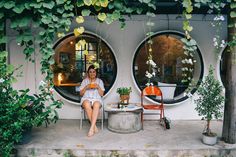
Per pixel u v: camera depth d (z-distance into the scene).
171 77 9.13
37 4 5.05
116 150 5.79
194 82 8.17
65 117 8.24
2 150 5.37
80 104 7.73
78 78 9.35
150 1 5.32
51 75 5.55
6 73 5.61
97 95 7.26
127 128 6.92
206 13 7.50
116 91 8.15
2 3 5.05
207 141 6.06
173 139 6.45
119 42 8.12
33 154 5.82
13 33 8.00
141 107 7.21
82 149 5.80
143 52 8.95
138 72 8.89
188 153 5.82
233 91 6.07
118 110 6.91
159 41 9.05
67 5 5.25
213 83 5.97
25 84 8.19
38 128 7.25
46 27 5.37
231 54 6.04
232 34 5.93
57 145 6.00
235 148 5.88
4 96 5.50
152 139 6.45
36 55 8.07
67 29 5.31
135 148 5.84
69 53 9.21
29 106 6.20
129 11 5.40
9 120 5.41
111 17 5.37
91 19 8.02
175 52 9.10
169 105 8.04
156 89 7.71
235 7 5.49
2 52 5.60
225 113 6.24
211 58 8.20
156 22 8.08
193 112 8.25
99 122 7.96
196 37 8.16
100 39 7.77
